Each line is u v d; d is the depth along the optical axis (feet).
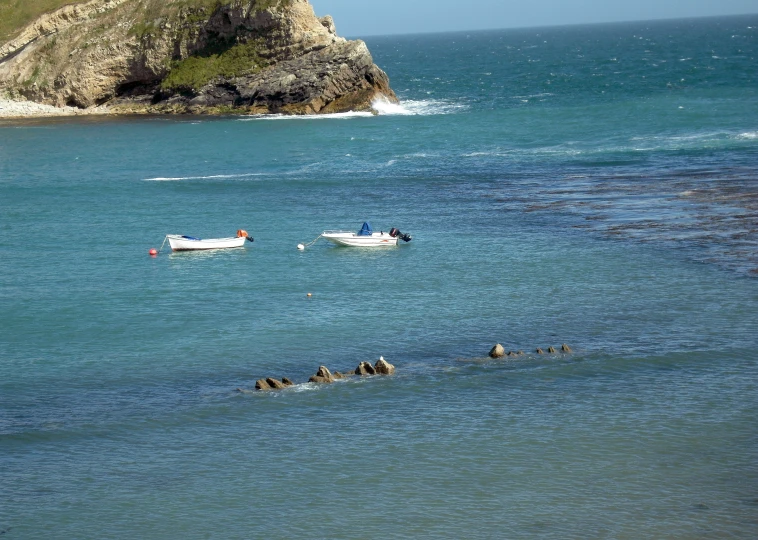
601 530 127.03
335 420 167.02
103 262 295.07
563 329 214.28
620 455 149.48
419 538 126.93
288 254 299.38
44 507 138.62
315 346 209.36
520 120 632.38
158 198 409.49
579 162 452.35
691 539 124.06
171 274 278.26
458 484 141.79
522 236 308.60
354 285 259.60
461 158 489.67
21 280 274.77
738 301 229.25
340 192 409.08
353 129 626.23
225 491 142.00
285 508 136.46
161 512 136.26
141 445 159.22
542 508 133.69
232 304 245.24
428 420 165.68
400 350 204.54
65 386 189.57
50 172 500.74
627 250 282.36
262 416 169.68
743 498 134.41
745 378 180.45
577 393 175.94
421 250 297.33
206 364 200.23
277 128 647.56
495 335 212.43
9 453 157.17
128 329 226.58
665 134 524.52
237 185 437.58
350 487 141.90
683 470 143.74
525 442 155.43
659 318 219.00
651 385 178.70
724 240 286.05
